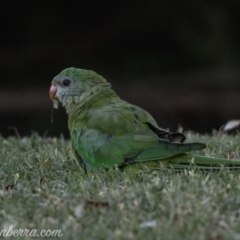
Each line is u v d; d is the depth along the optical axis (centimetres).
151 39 2620
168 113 2484
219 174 919
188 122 2475
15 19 2612
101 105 1063
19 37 2620
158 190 854
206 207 801
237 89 2478
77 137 1042
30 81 2608
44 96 2498
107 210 816
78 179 955
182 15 2578
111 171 961
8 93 2527
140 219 785
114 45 2634
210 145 1180
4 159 1128
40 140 1352
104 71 2630
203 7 2545
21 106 2461
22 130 2450
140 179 930
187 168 959
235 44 2538
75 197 845
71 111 1093
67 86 1101
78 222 789
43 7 2617
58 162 1093
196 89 2502
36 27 2622
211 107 2455
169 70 2603
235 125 1384
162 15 2591
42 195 866
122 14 2633
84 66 2633
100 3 2627
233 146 1146
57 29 2634
